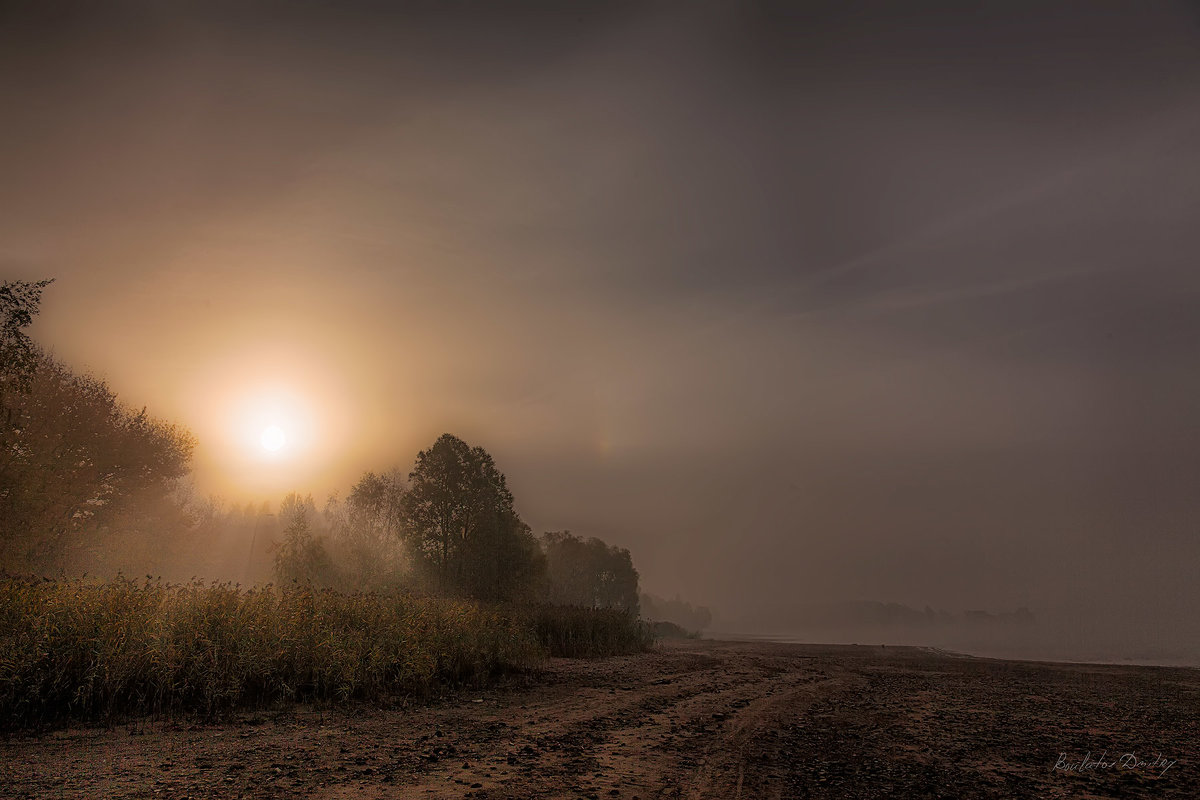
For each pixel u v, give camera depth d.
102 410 33.34
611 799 7.21
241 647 11.97
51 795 6.58
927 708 15.40
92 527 32.66
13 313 18.81
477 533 46.91
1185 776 9.21
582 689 16.55
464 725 11.18
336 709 11.84
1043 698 17.81
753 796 7.58
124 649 10.93
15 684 9.63
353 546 40.12
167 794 6.76
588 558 90.06
